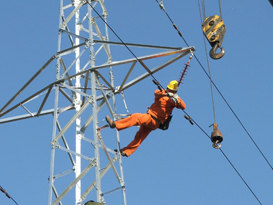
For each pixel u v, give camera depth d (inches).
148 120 743.7
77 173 801.6
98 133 751.7
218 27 740.0
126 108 839.7
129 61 801.6
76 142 823.7
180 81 770.8
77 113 768.3
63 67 874.8
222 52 728.3
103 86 856.9
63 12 896.3
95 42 833.5
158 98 752.3
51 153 756.0
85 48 828.6
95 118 757.9
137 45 807.7
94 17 928.9
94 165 729.6
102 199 711.1
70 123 767.7
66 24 868.0
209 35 739.4
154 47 801.6
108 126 751.7
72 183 732.7
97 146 737.6
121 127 735.1
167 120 759.1
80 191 791.1
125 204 723.4
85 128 835.4
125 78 829.2
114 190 724.0
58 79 816.9
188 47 784.3
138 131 762.2
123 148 756.6
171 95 743.7
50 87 825.5
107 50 904.3
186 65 778.8
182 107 757.9
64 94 867.4
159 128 759.7
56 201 732.7
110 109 807.7
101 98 856.9
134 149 756.0
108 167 765.9
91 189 762.8
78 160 811.4
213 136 745.0
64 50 842.2
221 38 737.6
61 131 767.1
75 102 882.8
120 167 748.0
